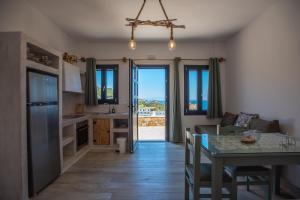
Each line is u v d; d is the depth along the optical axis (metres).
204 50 6.13
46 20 4.24
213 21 4.48
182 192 3.00
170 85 6.16
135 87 5.63
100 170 3.87
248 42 4.66
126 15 4.12
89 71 5.86
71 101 5.58
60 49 4.90
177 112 6.03
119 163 4.27
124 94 6.06
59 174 3.58
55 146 3.42
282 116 3.46
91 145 5.36
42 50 3.21
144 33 5.25
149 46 6.12
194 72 6.18
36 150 2.85
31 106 2.75
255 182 2.51
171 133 6.20
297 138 2.96
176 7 3.78
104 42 6.04
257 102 4.30
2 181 2.62
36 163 2.85
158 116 8.88
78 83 5.11
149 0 3.50
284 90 3.40
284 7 3.38
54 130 3.38
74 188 3.12
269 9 3.81
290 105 3.26
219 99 6.02
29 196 2.75
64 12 4.01
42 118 3.02
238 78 5.23
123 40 5.84
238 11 3.99
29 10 3.68
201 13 4.06
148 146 5.68
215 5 3.72
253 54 4.44
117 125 5.63
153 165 4.14
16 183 2.62
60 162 3.60
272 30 3.72
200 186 2.18
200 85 6.16
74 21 4.46
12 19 3.32
